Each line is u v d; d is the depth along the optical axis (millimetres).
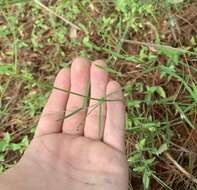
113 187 280
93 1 440
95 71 327
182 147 372
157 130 369
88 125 315
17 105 425
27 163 300
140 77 398
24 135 414
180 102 382
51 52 435
